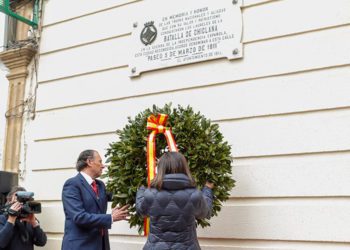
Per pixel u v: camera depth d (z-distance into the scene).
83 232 3.71
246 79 4.26
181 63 4.61
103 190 4.01
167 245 3.00
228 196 3.84
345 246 3.61
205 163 3.57
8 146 5.76
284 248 3.82
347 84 3.80
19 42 5.90
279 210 3.89
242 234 4.01
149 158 3.47
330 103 3.84
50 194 5.28
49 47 5.64
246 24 4.35
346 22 3.88
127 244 4.62
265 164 4.03
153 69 4.78
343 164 3.71
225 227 4.09
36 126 5.56
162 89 4.71
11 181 5.04
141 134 3.68
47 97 5.54
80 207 3.71
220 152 3.65
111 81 5.08
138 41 4.94
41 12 5.81
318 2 4.04
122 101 4.96
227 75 4.36
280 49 4.14
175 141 3.63
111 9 5.24
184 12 4.70
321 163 3.79
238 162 4.18
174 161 3.11
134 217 3.71
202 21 4.57
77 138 5.21
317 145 3.84
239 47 4.32
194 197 3.05
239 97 4.27
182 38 4.66
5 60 5.97
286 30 4.14
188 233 3.05
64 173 5.23
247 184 4.08
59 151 5.31
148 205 3.08
